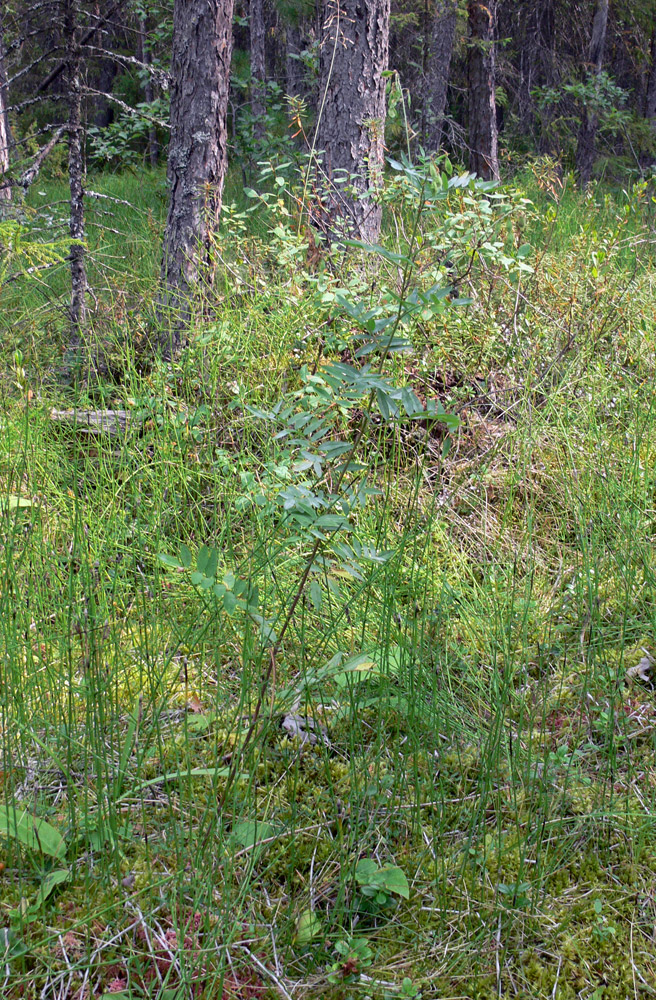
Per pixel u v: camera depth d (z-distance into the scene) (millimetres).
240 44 16406
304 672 2332
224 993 1856
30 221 5363
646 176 12164
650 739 2592
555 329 4414
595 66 14016
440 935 2018
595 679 2791
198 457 3762
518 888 2062
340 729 2629
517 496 3729
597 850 2266
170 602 2975
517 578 3230
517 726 2654
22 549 3062
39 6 5242
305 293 4094
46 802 2322
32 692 2566
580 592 3092
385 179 4395
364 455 3568
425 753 2500
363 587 2660
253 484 2748
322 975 1925
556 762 2418
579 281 4594
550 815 2316
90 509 3391
